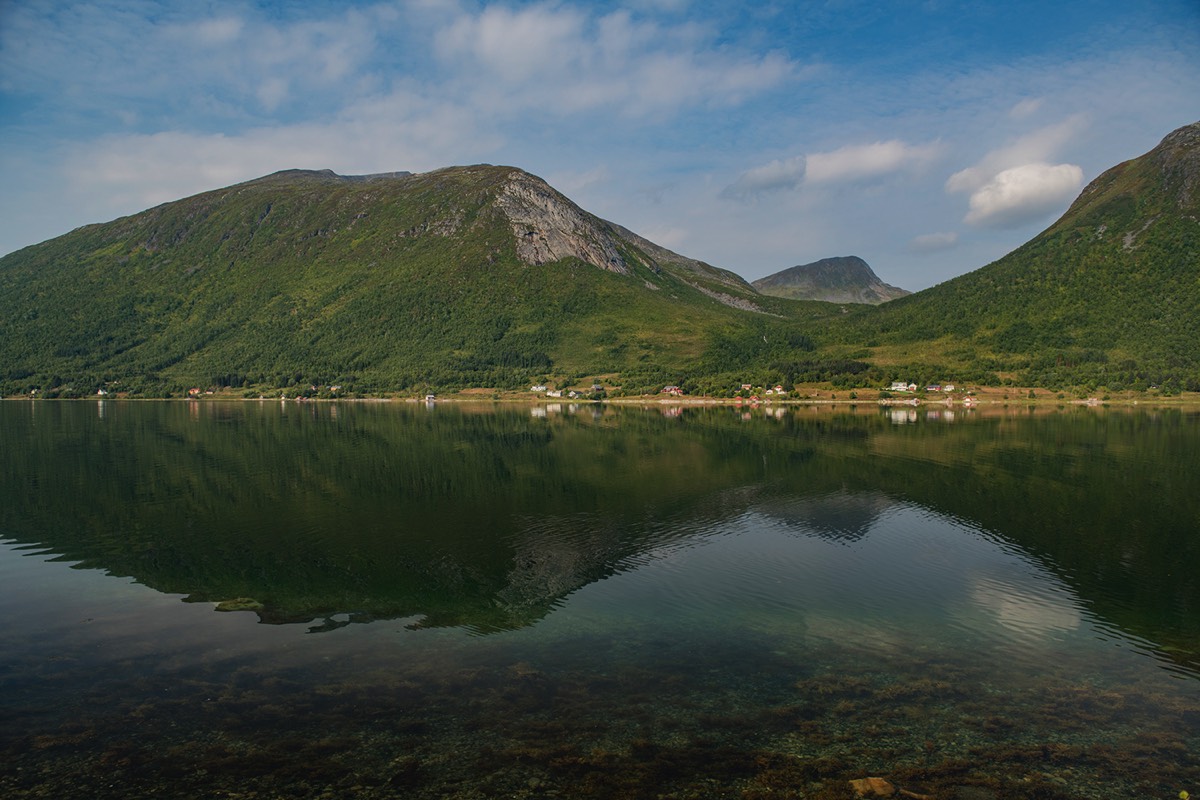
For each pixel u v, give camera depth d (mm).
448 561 42656
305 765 20375
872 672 26828
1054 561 42000
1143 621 32375
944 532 49156
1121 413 169750
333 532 50312
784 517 54281
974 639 30125
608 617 32969
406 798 18734
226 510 57906
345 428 138250
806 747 21328
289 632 31188
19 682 26016
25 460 87375
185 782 19578
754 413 186000
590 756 20797
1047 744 21594
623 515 55469
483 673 26688
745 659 28000
